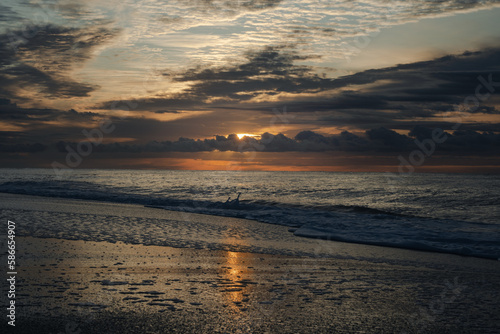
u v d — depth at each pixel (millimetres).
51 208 14664
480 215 17844
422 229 11742
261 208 17344
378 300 4781
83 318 3893
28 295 4562
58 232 9164
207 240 9047
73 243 7891
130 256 6906
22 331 3545
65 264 6129
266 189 35000
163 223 11734
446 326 3936
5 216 11898
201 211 15688
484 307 4551
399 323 4008
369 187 39062
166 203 18844
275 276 5922
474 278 6035
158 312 4125
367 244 9398
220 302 4535
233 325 3826
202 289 5059
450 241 9836
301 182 50344
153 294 4758
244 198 25250
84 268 5918
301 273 6164
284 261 7051
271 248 8367
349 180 58312
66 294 4629
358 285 5508
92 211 14203
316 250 8305
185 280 5488
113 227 10414
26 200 18000
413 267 6824
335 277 5965
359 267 6734
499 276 6176
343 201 24672
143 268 6078
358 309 4418
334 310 4363
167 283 5285
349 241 9711
